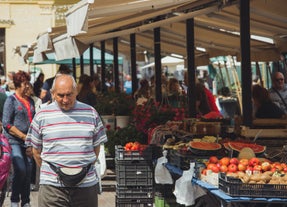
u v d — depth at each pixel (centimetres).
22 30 3144
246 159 725
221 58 2453
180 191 752
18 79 967
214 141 862
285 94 1298
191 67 1229
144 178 952
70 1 3178
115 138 1320
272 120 945
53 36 1353
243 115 925
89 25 1162
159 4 875
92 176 636
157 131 1036
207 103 1416
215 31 1559
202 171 736
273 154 809
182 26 1564
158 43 1453
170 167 862
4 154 820
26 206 980
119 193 951
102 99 1561
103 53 2202
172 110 1275
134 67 1812
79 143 626
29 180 979
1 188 821
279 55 1692
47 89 1388
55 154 624
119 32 1301
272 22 1284
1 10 3117
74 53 1205
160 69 1460
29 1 3138
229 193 630
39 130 631
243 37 924
